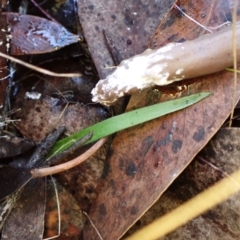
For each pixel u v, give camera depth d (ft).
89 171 0.54
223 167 0.49
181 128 0.48
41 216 0.53
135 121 0.50
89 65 0.58
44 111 0.56
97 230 0.52
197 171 0.50
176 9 0.50
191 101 0.48
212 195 0.49
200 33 0.50
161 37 0.51
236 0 0.47
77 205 0.55
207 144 0.49
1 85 0.55
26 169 0.54
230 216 0.49
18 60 0.53
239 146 0.48
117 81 0.48
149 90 0.51
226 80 0.48
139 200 0.49
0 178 0.53
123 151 0.51
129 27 0.54
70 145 0.54
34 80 0.58
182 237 0.52
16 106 0.57
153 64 0.47
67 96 0.58
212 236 0.50
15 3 0.60
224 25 0.49
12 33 0.55
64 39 0.55
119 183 0.51
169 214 0.52
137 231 0.53
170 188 0.52
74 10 0.58
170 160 0.48
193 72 0.47
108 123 0.51
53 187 0.55
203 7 0.50
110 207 0.52
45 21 0.55
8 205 0.53
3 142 0.55
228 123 0.50
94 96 0.50
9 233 0.53
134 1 0.54
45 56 0.58
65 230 0.55
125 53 0.54
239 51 0.46
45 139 0.55
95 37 0.54
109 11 0.54
